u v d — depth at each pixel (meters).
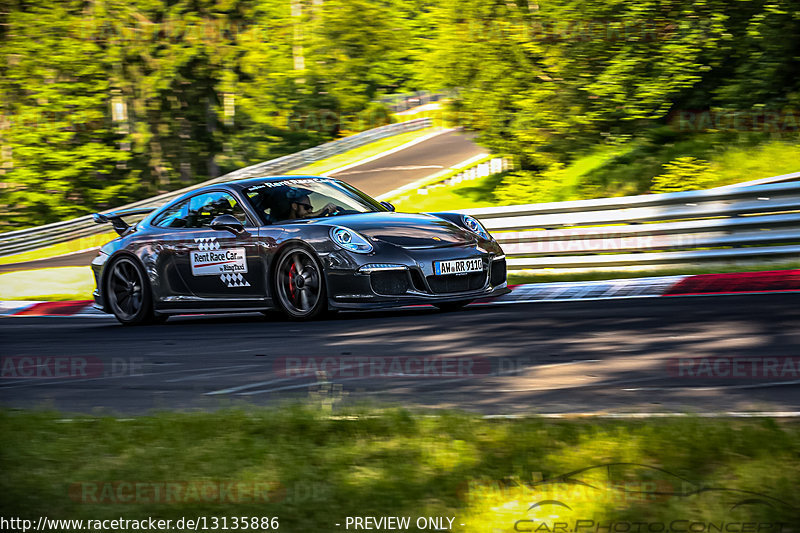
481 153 47.00
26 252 35.59
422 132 58.62
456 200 33.47
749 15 26.08
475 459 3.92
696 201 13.59
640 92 26.73
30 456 4.32
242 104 48.59
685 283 11.49
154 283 11.45
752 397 5.38
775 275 11.34
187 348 8.91
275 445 4.36
